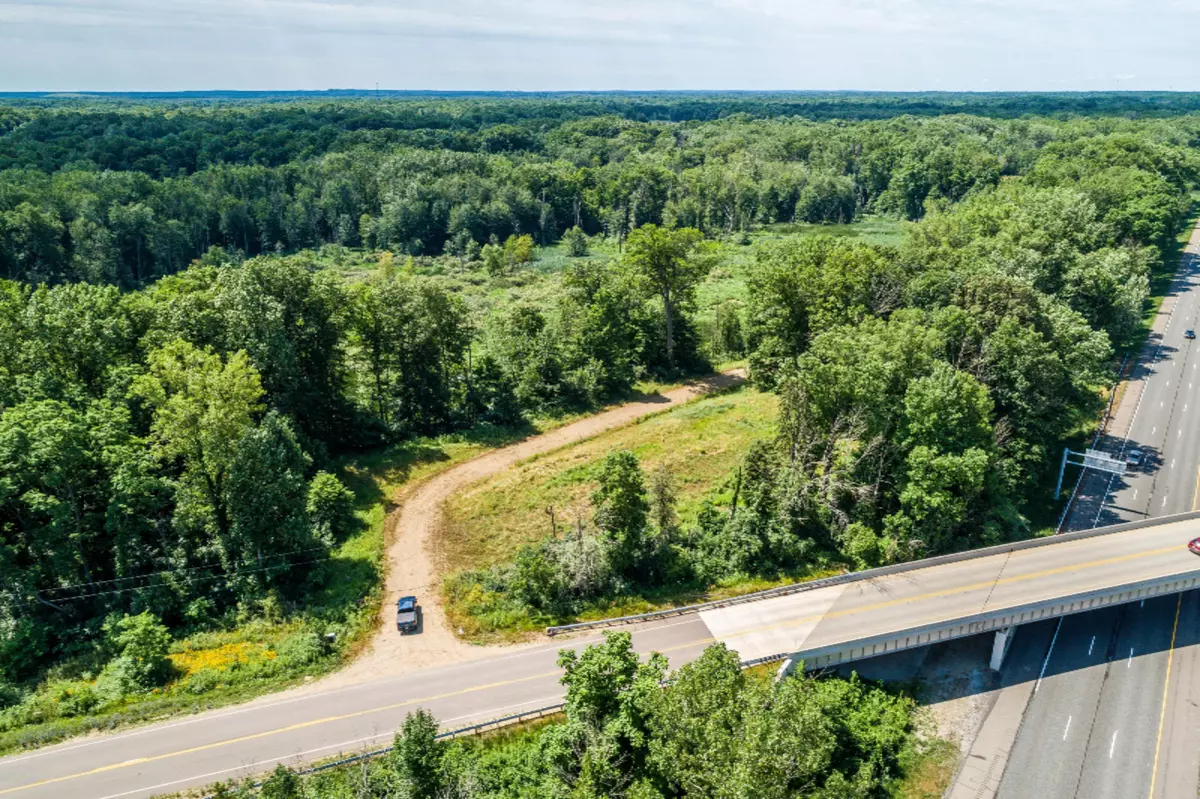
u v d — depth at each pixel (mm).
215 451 62438
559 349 109500
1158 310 133375
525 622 60375
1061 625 65312
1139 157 180125
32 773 45469
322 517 72250
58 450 57688
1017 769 51656
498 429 97312
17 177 173625
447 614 61594
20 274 144875
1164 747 53406
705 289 163875
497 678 54375
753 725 38281
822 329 90438
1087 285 98875
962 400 68125
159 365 68062
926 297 89688
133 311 81375
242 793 41719
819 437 74812
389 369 97500
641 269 115062
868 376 70938
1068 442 91125
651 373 117312
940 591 60875
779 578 66938
